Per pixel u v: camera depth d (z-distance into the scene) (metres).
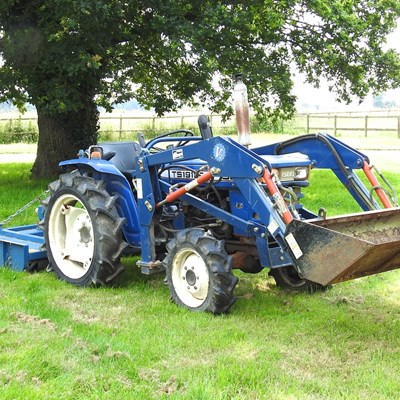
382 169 16.50
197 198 5.88
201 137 6.20
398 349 4.62
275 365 4.29
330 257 4.54
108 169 6.16
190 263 5.50
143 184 5.92
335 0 13.90
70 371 4.09
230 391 3.87
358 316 5.41
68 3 11.84
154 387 3.91
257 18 13.66
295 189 6.10
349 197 11.56
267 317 5.33
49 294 5.93
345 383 4.02
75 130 15.29
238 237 5.99
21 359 4.22
